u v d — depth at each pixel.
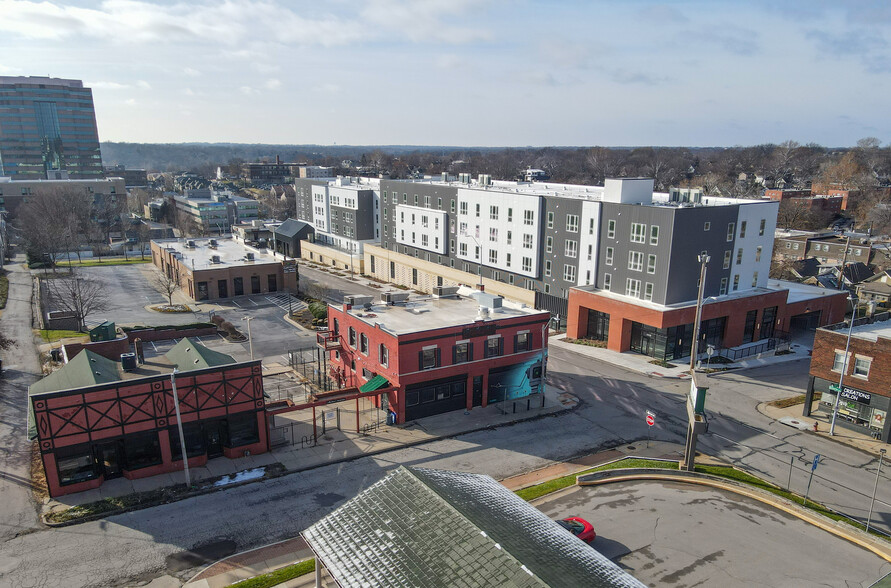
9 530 27.70
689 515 29.66
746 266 59.59
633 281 56.56
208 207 146.00
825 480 33.47
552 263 65.62
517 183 90.38
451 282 79.19
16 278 89.38
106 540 27.16
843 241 102.44
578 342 60.47
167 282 77.69
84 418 30.48
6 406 41.72
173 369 34.00
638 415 42.56
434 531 18.81
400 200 92.00
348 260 101.12
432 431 39.44
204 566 25.45
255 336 61.41
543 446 37.56
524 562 16.70
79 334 59.88
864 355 38.69
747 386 48.50
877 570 25.50
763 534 28.06
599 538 27.58
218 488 31.83
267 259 85.19
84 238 125.88
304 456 35.66
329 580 24.03
